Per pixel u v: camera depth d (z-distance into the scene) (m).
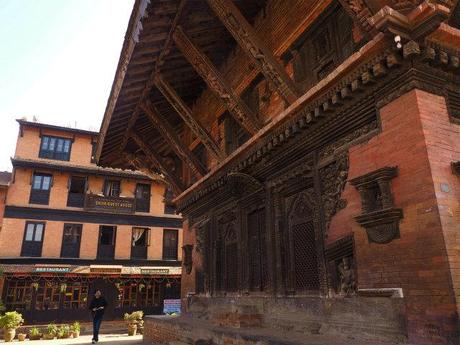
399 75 4.91
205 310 10.27
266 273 7.93
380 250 4.90
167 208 30.34
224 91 8.59
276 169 7.59
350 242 5.46
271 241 7.54
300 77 7.84
